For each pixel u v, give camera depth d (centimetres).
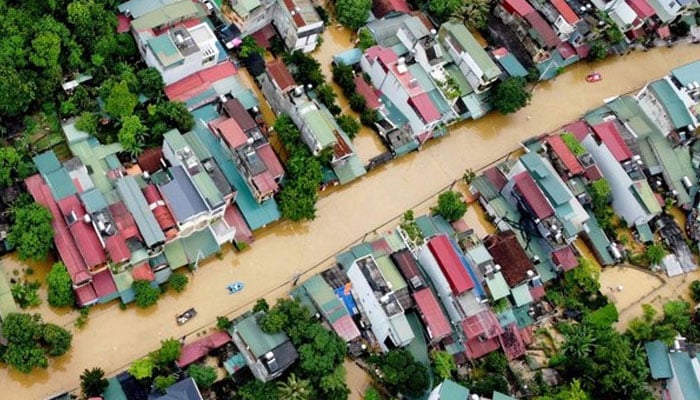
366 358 7538
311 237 8088
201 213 7331
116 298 7231
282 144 8250
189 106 8181
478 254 7781
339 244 8125
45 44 7550
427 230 8194
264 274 7775
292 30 8656
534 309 8125
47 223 6912
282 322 7019
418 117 8600
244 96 8356
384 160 8650
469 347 7700
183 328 7331
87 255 6900
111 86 7856
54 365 6906
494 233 8456
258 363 6838
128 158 7838
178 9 8356
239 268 7744
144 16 8206
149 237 7069
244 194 7875
